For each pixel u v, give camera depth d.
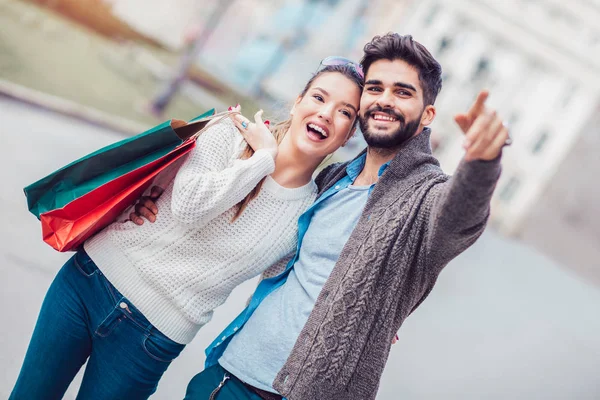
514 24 25.61
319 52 22.05
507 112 26.62
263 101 21.17
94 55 16.23
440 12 24.78
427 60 2.30
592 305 17.20
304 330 2.17
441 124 25.86
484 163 1.82
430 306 8.99
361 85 2.48
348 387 2.15
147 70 17.62
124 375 2.40
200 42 15.65
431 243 2.05
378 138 2.32
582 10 25.70
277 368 2.28
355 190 2.40
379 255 2.15
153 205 2.41
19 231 5.21
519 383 7.00
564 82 26.36
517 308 11.66
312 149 2.46
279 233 2.45
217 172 2.38
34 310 4.04
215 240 2.39
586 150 33.12
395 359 6.12
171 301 2.39
